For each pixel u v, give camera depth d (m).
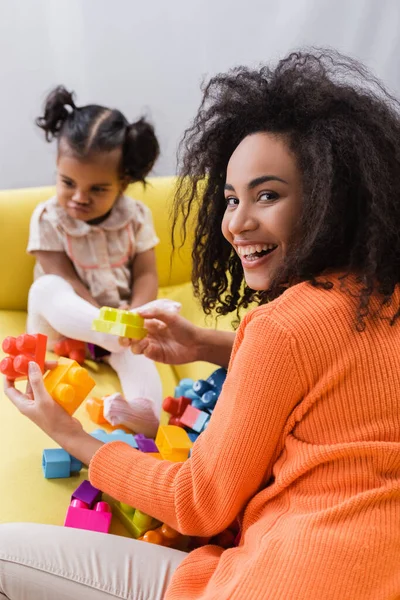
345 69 0.78
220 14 1.73
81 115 1.32
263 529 0.66
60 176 1.30
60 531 0.79
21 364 0.92
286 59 0.78
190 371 1.34
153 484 0.77
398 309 0.66
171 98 1.78
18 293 1.42
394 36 1.86
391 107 0.73
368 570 0.61
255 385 0.65
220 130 0.82
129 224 1.42
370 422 0.64
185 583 0.70
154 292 1.44
